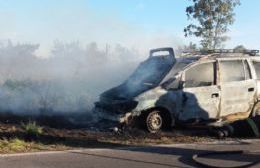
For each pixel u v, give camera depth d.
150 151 8.96
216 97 11.56
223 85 11.66
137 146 9.45
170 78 11.30
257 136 10.84
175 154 8.75
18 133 10.09
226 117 11.74
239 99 11.85
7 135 9.88
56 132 10.62
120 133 10.70
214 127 11.12
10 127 10.89
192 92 11.35
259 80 12.16
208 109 11.51
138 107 10.92
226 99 11.70
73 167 7.64
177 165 7.92
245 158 8.48
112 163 7.96
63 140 9.79
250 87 11.99
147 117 11.04
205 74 11.58
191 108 11.35
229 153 8.83
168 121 11.26
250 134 10.91
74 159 8.18
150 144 9.73
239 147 9.50
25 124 11.25
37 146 9.14
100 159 8.22
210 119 11.56
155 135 10.66
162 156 8.56
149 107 10.98
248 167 7.74
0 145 8.91
